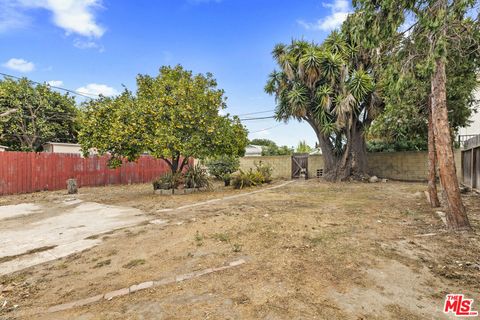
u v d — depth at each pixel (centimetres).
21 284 286
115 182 1439
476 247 360
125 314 222
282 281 272
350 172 1382
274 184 1383
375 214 587
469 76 730
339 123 1227
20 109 1547
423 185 1165
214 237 425
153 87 997
